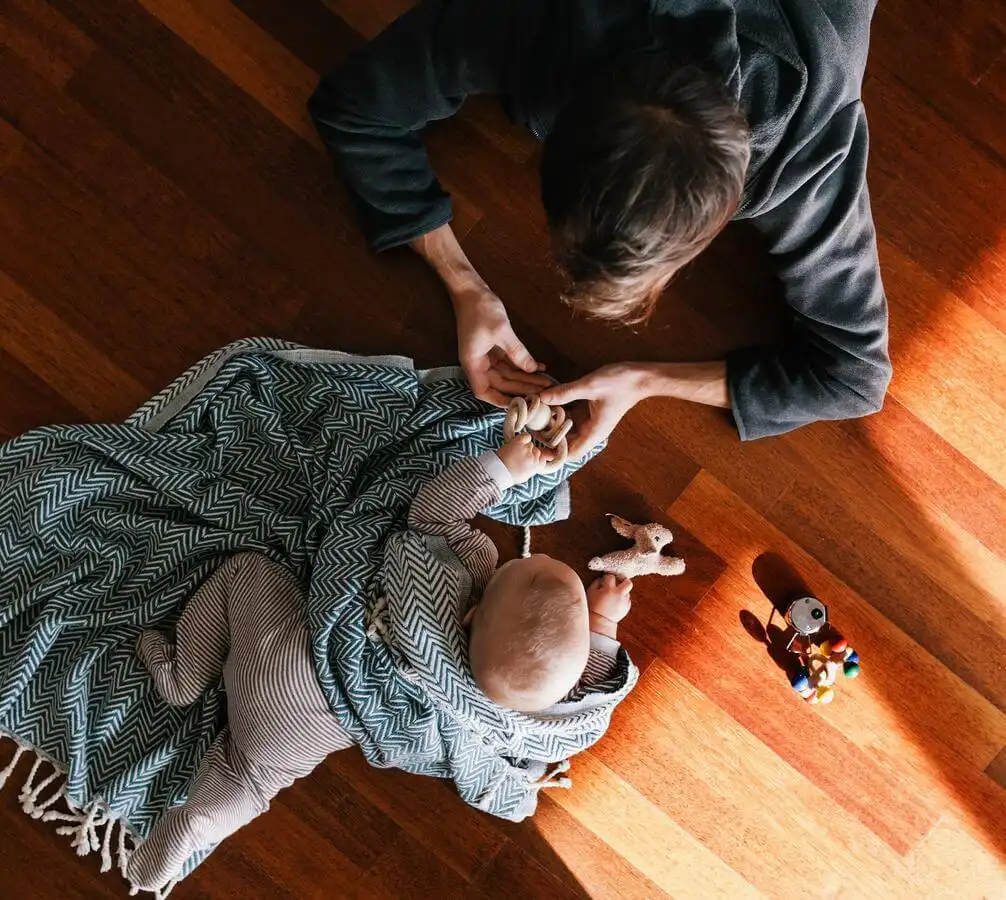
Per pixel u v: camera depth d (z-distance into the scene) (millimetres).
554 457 1043
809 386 1071
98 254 1152
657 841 1180
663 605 1181
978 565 1178
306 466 1120
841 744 1182
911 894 1176
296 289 1165
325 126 1000
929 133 1157
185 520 1122
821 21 753
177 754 1118
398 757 1092
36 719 1093
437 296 1167
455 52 850
